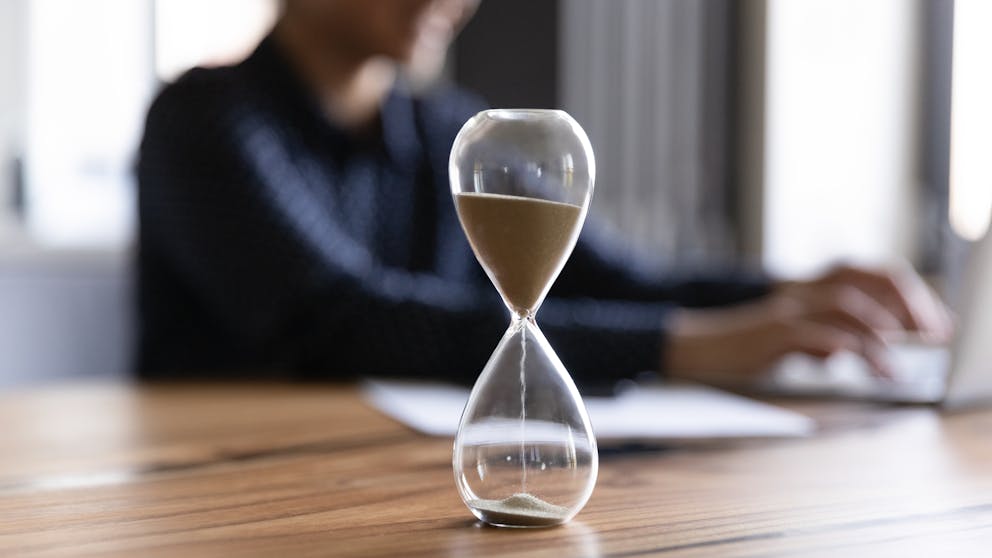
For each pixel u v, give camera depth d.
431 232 1.60
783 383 0.98
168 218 1.23
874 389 0.93
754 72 2.38
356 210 1.47
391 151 1.54
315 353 1.11
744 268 2.33
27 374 1.92
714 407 0.84
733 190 2.39
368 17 1.46
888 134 2.47
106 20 2.02
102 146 2.02
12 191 1.95
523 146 0.48
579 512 0.49
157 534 0.45
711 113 2.37
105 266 1.99
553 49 2.24
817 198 2.43
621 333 1.04
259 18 2.11
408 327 1.09
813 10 2.40
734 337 1.02
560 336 1.03
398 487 0.56
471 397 0.49
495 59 2.21
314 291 1.11
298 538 0.44
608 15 2.26
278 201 1.19
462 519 0.48
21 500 0.52
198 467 0.61
